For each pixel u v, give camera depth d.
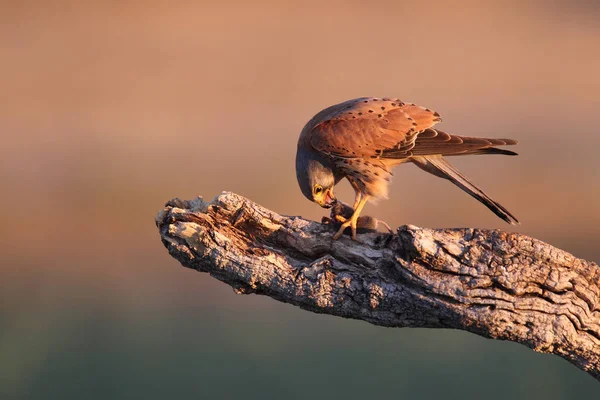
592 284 9.08
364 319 9.41
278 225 9.74
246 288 9.59
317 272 9.36
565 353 9.19
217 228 9.65
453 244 9.09
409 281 9.11
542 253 9.05
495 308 8.98
